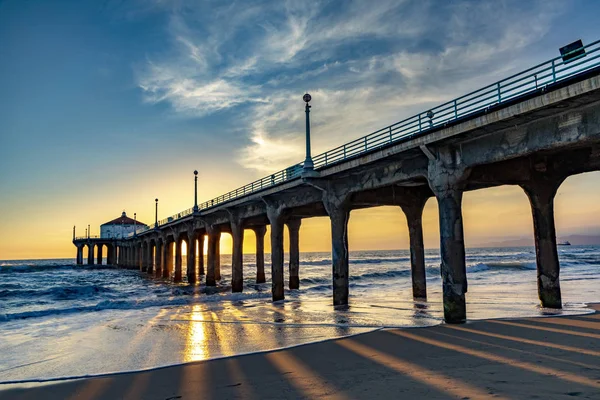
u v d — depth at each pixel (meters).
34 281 61.47
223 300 30.64
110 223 114.19
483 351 10.88
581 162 17.27
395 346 11.99
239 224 37.47
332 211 23.75
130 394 8.98
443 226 16.03
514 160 18.09
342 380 8.95
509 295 26.05
